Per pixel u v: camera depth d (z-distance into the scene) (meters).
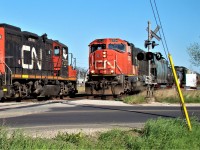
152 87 34.94
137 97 27.64
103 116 17.45
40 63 29.77
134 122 15.17
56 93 32.38
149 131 11.21
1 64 24.73
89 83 31.91
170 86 52.03
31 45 28.42
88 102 26.45
